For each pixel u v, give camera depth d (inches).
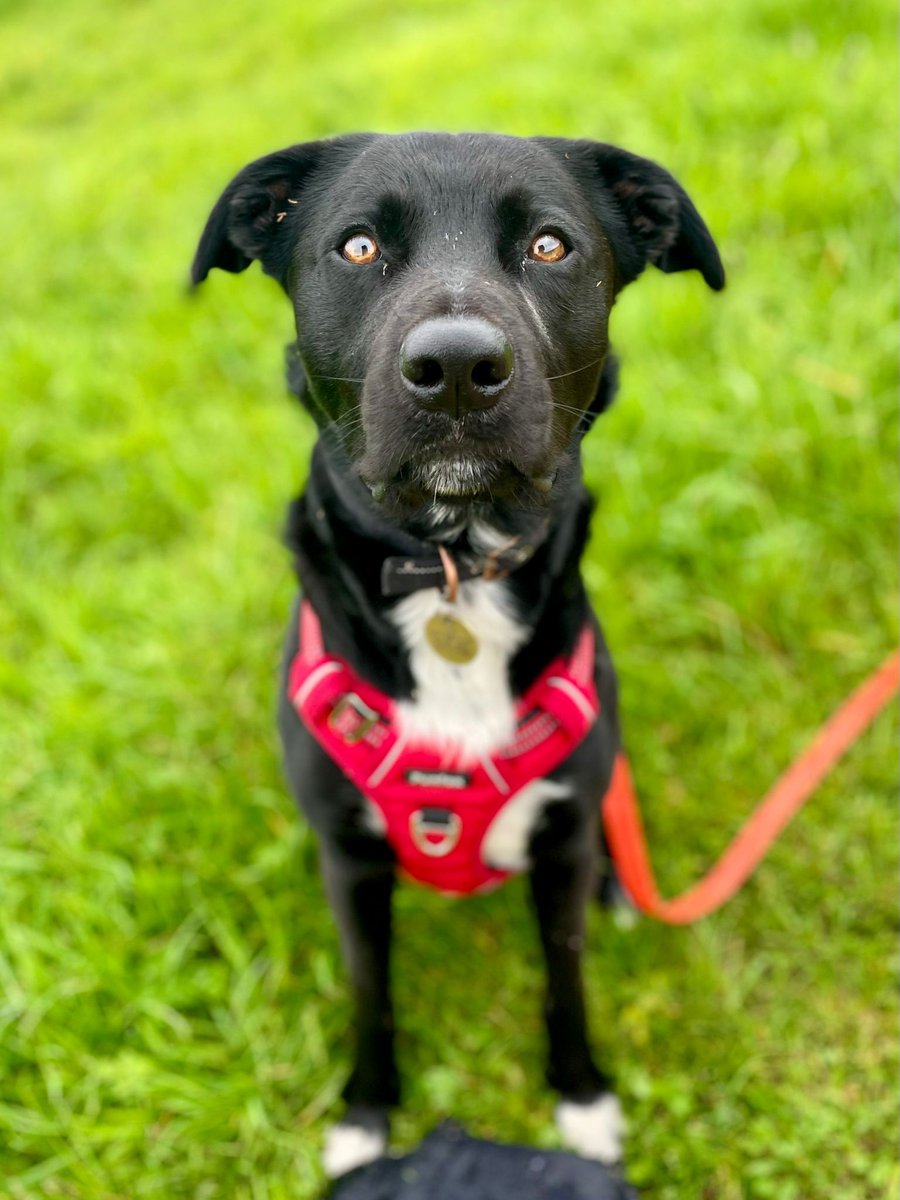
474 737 24.0
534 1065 30.5
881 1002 30.4
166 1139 28.2
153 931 32.4
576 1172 27.4
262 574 41.5
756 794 35.2
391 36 94.0
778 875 33.3
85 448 48.5
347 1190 27.5
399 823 25.1
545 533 23.3
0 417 50.5
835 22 62.6
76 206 69.2
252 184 24.3
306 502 24.9
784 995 31.0
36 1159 28.4
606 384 24.7
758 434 41.8
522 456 19.9
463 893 29.4
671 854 34.4
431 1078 29.8
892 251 48.0
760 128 56.0
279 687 27.1
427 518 22.6
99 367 54.2
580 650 24.7
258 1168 28.5
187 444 47.8
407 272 20.8
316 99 77.7
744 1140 28.0
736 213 50.5
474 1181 27.4
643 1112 29.0
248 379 51.8
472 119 63.6
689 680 37.2
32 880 32.9
